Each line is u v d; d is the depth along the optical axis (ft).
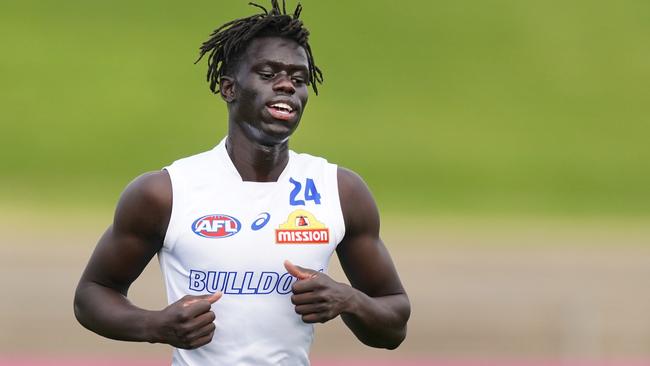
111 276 59.26
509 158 483.10
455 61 549.13
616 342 190.70
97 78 521.65
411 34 565.53
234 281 57.72
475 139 493.77
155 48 541.34
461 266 268.62
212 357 58.08
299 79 57.62
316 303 55.11
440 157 476.13
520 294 234.17
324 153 466.70
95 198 409.90
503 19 579.48
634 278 258.98
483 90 532.73
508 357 173.58
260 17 58.03
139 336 56.34
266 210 58.34
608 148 500.33
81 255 271.08
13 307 201.36
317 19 567.18
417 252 291.79
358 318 56.95
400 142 484.33
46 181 432.25
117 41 547.90
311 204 58.95
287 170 59.41
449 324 200.13
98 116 496.64
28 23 559.79
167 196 57.82
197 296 55.06
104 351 164.14
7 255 265.75
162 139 480.64
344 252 61.21
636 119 521.65
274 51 57.16
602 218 412.98
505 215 411.95
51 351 164.55
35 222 343.46
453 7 585.63
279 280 58.03
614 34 570.87
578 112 523.29
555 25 576.20
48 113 497.46
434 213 408.26
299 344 59.26
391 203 425.28
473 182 457.27
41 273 241.35
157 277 211.82
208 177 58.49
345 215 59.72
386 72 535.60
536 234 352.69
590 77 547.08
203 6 570.87
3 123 487.61
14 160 455.22
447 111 514.27
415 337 185.57
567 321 207.51
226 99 59.06
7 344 169.17
